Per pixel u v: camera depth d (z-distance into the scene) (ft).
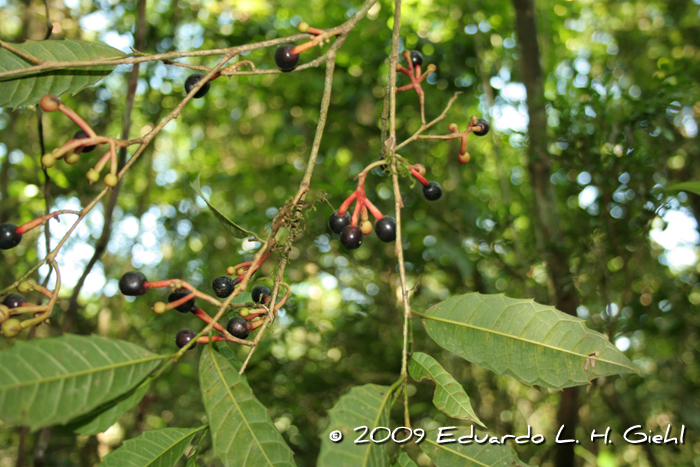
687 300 14.92
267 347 13.19
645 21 20.98
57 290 3.75
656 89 9.36
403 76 15.24
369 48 15.72
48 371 2.91
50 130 17.87
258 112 26.27
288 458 3.55
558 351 3.70
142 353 3.28
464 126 17.98
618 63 19.86
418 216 14.65
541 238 11.09
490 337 3.85
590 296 11.85
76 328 17.52
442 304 4.04
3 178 14.73
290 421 15.80
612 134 9.67
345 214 4.39
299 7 20.85
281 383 15.20
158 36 15.76
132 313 21.02
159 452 3.79
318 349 16.42
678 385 16.38
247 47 4.07
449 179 17.08
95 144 3.57
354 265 16.15
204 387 3.64
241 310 4.06
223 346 4.32
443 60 15.07
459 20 17.04
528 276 12.21
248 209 15.61
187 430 3.93
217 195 24.17
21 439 9.74
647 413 17.21
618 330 12.42
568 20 19.21
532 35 11.00
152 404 17.17
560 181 12.44
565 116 9.98
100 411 3.35
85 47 4.43
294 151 19.98
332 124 17.07
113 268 22.24
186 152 29.30
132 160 3.71
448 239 13.71
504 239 12.76
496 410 17.15
